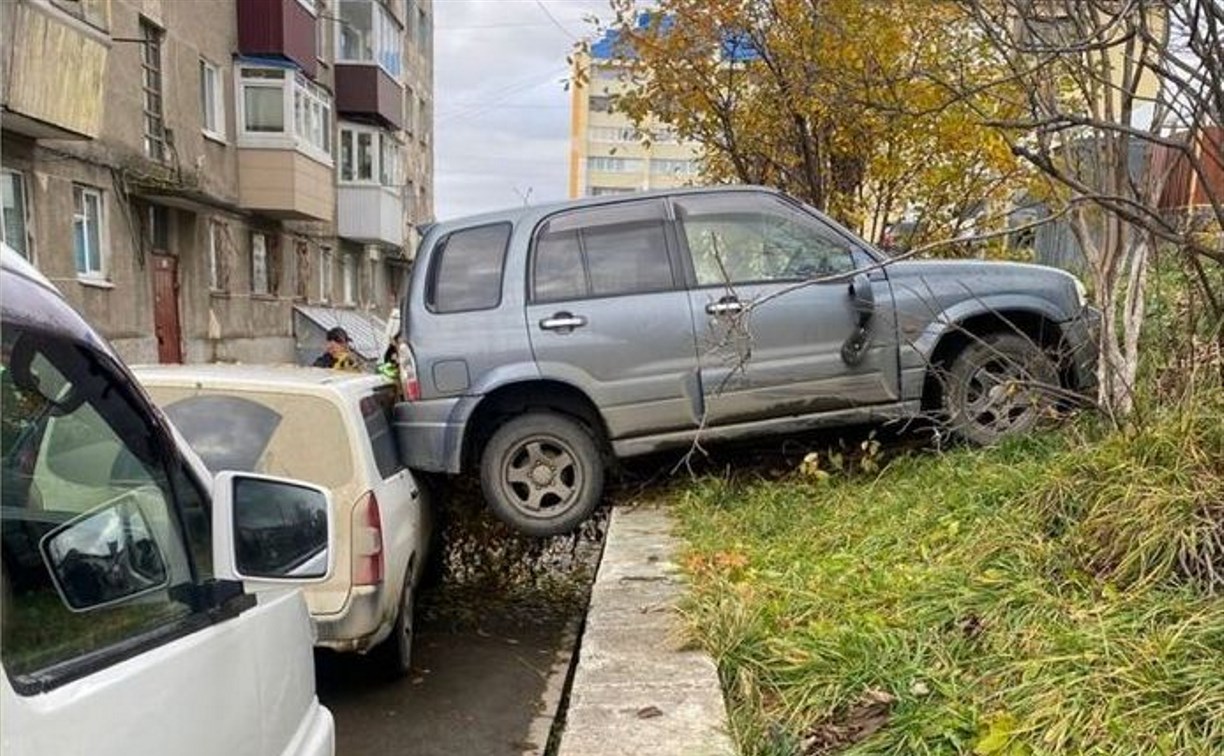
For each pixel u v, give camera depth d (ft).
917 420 20.16
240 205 64.13
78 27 37.55
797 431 19.71
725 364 19.20
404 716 14.69
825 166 33.24
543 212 19.79
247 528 7.36
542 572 22.76
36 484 5.10
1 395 4.91
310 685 8.32
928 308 19.26
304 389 15.43
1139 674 9.27
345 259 92.63
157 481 6.61
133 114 49.70
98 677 4.82
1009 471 15.62
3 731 3.95
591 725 10.39
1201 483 11.69
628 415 19.29
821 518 17.48
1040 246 34.42
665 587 15.29
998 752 8.91
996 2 15.96
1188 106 12.75
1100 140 15.79
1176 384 14.97
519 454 19.70
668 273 19.53
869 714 10.38
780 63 30.71
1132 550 11.45
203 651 5.96
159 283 54.65
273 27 63.21
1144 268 16.06
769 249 19.80
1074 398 16.87
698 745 9.96
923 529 15.03
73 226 44.16
